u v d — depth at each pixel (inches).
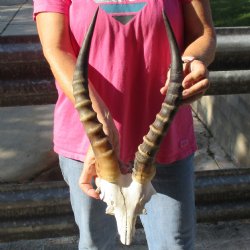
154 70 86.3
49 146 207.5
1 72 114.0
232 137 194.4
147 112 88.4
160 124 69.1
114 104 85.5
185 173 93.3
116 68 83.9
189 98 77.7
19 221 129.4
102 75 84.4
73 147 88.7
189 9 88.0
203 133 218.8
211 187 132.9
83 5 82.4
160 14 83.6
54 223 130.0
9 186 128.2
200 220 136.7
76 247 136.0
